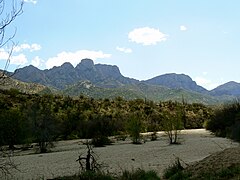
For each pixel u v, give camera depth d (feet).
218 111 249.14
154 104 387.14
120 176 63.93
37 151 161.27
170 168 65.05
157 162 98.27
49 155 140.46
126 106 350.84
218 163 55.42
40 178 79.36
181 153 121.19
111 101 373.20
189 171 56.65
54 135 193.06
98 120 251.60
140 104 363.15
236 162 53.16
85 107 311.47
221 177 47.03
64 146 183.62
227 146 139.95
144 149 143.95
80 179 59.98
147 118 311.68
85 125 247.29
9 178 81.56
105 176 60.03
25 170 97.09
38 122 168.66
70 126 244.63
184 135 223.30
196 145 150.51
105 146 170.71
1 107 212.64
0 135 129.39
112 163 101.14
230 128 203.21
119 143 186.29
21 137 170.81
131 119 199.11
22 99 272.92
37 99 291.79
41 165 108.47
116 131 249.55
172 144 163.84
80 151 149.38
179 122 176.24
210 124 258.16
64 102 311.06
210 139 182.29
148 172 63.21
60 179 65.92
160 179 60.85
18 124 167.02
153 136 206.18
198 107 389.80
